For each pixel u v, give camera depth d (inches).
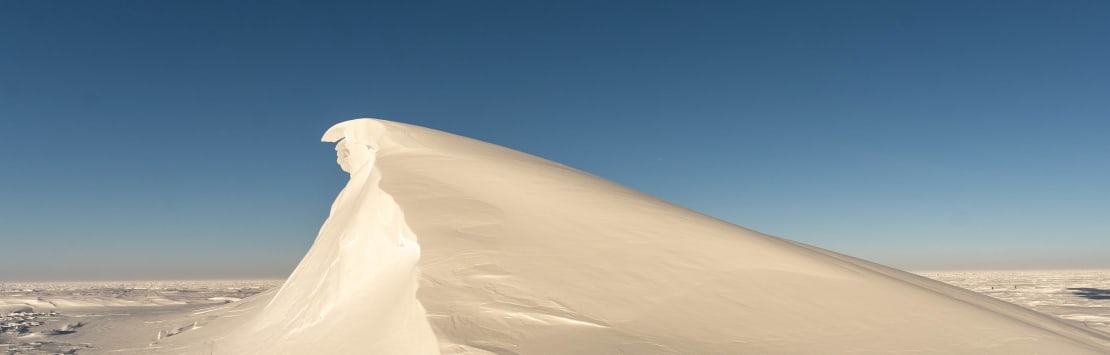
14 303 1327.5
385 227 403.9
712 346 245.3
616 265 325.1
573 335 239.5
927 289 438.6
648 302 284.8
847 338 269.7
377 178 490.3
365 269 407.5
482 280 285.7
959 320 314.3
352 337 311.9
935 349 267.9
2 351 547.2
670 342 243.4
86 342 616.1
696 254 355.6
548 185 462.0
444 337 221.1
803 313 293.1
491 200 414.6
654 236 375.2
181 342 559.2
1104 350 341.1
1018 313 454.0
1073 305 1445.6
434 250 319.0
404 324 262.8
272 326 491.8
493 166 513.0
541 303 267.6
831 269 373.1
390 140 641.6
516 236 351.6
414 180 458.3
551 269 308.0
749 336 260.5
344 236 448.8
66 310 1167.0
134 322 805.9
